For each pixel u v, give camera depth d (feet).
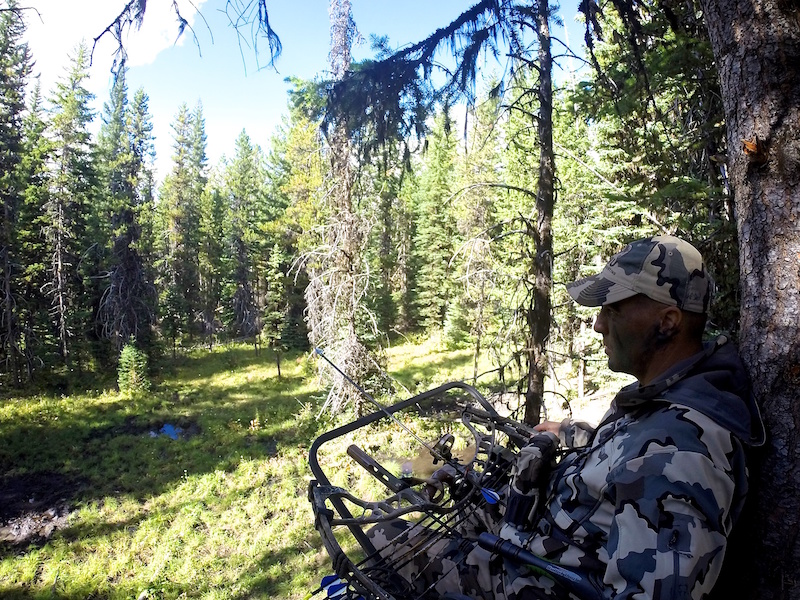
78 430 65.16
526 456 6.11
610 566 4.39
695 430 4.66
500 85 19.25
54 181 90.53
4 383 82.64
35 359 87.25
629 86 16.39
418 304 124.36
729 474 4.60
